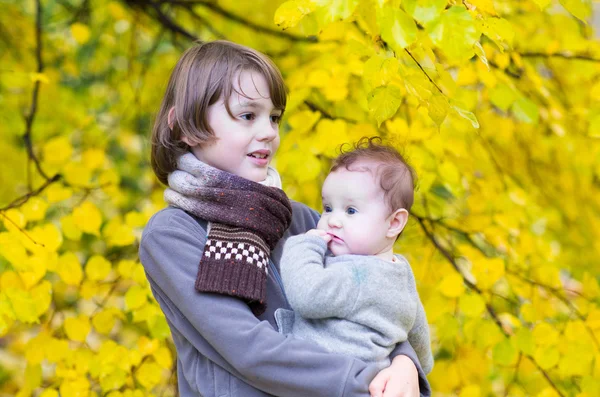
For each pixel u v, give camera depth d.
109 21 3.91
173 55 3.81
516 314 3.29
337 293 1.71
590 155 3.31
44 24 3.85
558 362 2.92
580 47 3.08
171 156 1.90
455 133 2.96
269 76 1.87
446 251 3.17
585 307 3.15
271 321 1.82
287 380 1.64
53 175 3.21
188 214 1.83
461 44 1.82
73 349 2.91
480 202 3.21
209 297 1.69
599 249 3.65
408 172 1.91
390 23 1.86
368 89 2.41
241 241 1.74
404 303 1.80
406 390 1.70
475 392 3.01
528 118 2.65
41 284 2.74
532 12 3.16
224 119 1.83
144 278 2.92
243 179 1.81
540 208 3.47
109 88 3.99
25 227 2.95
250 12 3.80
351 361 1.65
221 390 1.74
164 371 3.18
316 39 3.54
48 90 3.80
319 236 1.83
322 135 2.79
